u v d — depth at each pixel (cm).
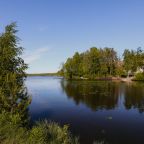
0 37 1916
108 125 2692
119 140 2192
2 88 1886
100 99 4656
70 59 13525
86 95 5272
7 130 1595
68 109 3616
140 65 12219
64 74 14275
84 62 12312
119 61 12794
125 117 3083
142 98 4728
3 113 1791
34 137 1493
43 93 5838
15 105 1917
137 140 2197
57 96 5191
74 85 8038
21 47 1934
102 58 12300
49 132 1862
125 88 6706
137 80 10650
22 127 1734
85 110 3547
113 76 12356
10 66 1917
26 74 1970
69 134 2225
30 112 3356
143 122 2825
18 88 1897
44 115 3169
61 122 2806
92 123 2770
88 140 2183
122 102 4272
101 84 8275
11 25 1920
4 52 1870
